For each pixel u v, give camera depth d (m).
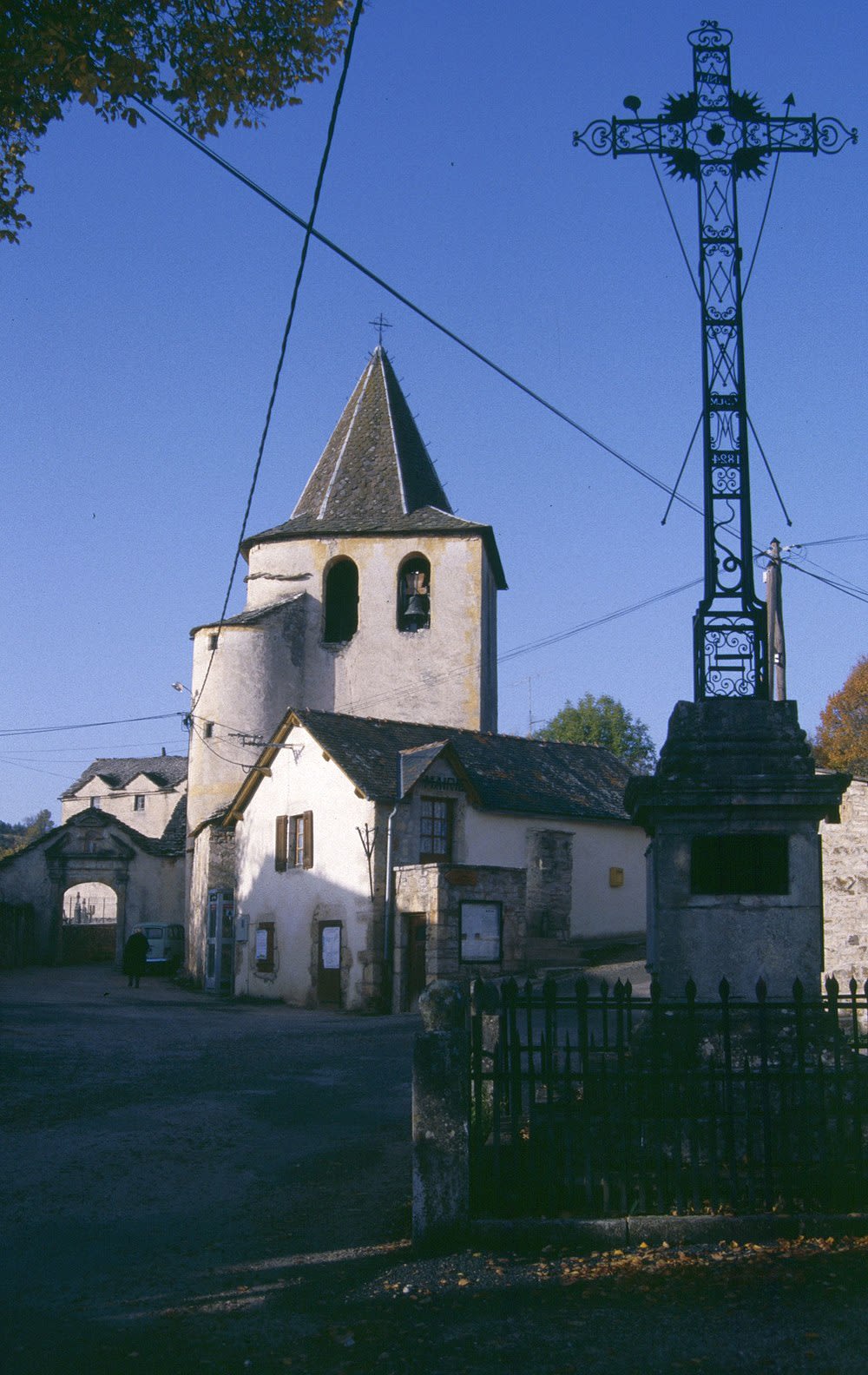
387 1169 9.98
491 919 28.38
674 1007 7.36
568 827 34.38
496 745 36.06
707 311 9.48
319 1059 17.23
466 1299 6.45
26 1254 7.68
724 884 8.59
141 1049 18.45
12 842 113.50
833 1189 7.26
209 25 10.62
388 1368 5.68
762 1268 6.63
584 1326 6.05
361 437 45.62
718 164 9.66
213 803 39.38
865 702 51.09
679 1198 7.20
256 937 32.88
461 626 40.66
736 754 8.65
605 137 9.72
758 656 9.02
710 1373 5.50
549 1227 7.14
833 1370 5.49
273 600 41.94
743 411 9.35
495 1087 7.41
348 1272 7.07
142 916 44.12
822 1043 8.09
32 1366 5.82
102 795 79.50
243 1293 6.81
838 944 22.64
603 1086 7.34
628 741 65.44
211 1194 9.27
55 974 40.00
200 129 11.14
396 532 41.28
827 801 8.48
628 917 35.66
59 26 10.21
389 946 28.62
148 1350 6.02
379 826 29.30
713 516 9.21
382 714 40.50
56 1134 11.44
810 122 9.65
